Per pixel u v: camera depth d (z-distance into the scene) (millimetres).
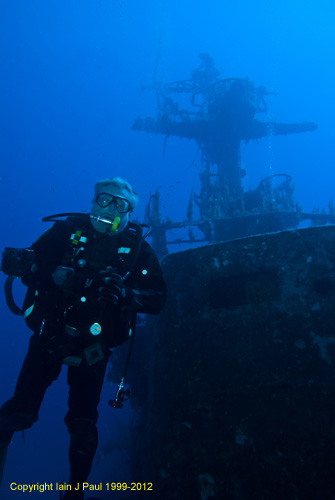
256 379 4938
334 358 4793
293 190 11203
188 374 5414
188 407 5176
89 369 2031
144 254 2258
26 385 1947
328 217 10688
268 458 4449
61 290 1895
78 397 1997
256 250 5664
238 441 4664
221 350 5332
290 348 4984
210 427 4895
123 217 2068
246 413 4781
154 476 5605
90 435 1896
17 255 1968
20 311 2225
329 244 5434
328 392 4602
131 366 9258
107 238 2090
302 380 4742
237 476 4500
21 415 1906
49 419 38844
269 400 4758
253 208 11023
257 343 5172
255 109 14078
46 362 1934
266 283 5539
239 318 5434
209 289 5836
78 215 2135
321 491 4098
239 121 14234
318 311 5109
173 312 6062
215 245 6004
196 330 5664
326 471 4180
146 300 2109
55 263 1983
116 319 2033
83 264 2002
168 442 5180
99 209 2033
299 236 5555
